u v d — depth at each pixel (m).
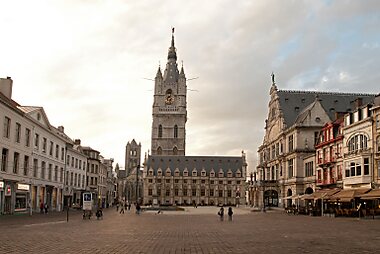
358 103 69.88
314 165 77.62
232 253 17.11
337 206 62.34
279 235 25.75
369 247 19.05
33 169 56.28
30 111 54.88
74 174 80.88
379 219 46.22
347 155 59.53
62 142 71.38
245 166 180.12
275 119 100.81
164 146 189.88
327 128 70.00
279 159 95.31
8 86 50.94
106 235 24.75
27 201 54.06
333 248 18.69
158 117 192.00
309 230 29.97
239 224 38.62
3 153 46.19
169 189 176.12
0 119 44.78
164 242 21.36
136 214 64.44
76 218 46.06
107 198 127.00
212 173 178.62
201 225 36.88
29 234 24.42
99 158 106.00
